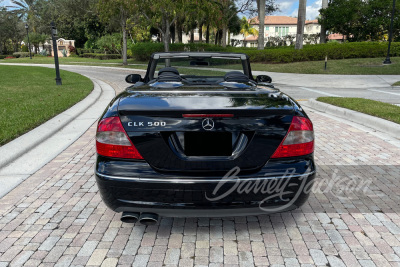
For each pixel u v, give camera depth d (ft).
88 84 50.11
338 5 98.17
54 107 28.14
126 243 8.89
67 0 171.53
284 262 8.05
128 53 153.89
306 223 9.95
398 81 57.26
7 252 8.46
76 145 18.45
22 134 19.65
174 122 7.80
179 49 115.75
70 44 187.83
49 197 11.76
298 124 8.18
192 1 72.69
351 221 10.06
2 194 11.94
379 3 93.09
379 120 22.20
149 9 79.66
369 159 15.84
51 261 8.11
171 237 9.18
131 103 8.32
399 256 8.29
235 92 9.11
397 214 10.50
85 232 9.45
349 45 85.10
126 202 8.09
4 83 51.26
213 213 8.09
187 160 7.88
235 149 7.95
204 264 7.99
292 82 58.85
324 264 7.98
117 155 8.04
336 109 27.30
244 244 8.83
